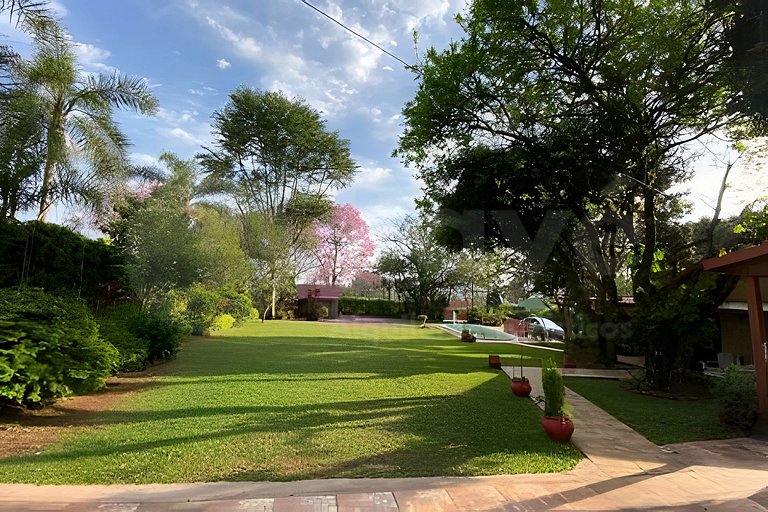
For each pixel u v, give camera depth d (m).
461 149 13.01
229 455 4.46
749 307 6.82
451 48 12.17
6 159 9.30
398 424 5.77
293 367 10.25
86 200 10.98
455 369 10.85
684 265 11.30
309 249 33.28
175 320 13.08
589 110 12.21
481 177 12.05
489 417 6.29
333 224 33.38
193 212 22.42
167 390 7.55
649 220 11.70
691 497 3.80
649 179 12.30
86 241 13.10
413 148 13.74
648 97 11.57
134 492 3.54
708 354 13.95
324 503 3.44
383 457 4.52
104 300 13.27
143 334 9.95
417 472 4.15
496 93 12.61
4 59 9.09
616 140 11.58
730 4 8.95
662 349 9.20
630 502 3.66
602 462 4.71
